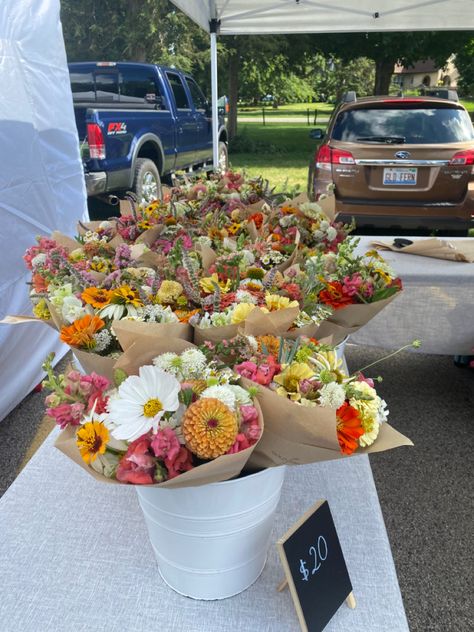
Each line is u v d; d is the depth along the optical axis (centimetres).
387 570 99
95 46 1638
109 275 132
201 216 216
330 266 156
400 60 1516
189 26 1734
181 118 694
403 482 210
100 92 648
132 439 72
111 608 93
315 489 119
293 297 127
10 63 252
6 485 209
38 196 275
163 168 649
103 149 508
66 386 84
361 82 3278
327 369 88
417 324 240
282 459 85
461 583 167
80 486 120
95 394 83
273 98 3500
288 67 2064
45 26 283
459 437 236
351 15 495
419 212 449
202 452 72
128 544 106
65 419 81
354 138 455
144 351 93
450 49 1408
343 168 453
